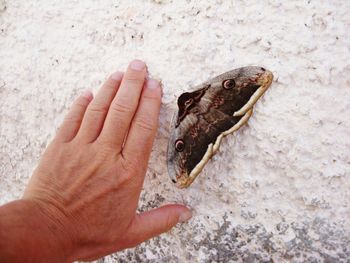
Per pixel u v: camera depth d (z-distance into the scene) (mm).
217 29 351
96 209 322
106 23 391
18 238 274
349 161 323
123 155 330
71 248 313
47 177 329
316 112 327
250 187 347
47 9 422
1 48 451
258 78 323
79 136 340
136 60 342
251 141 343
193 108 334
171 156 341
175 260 379
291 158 334
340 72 322
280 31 334
